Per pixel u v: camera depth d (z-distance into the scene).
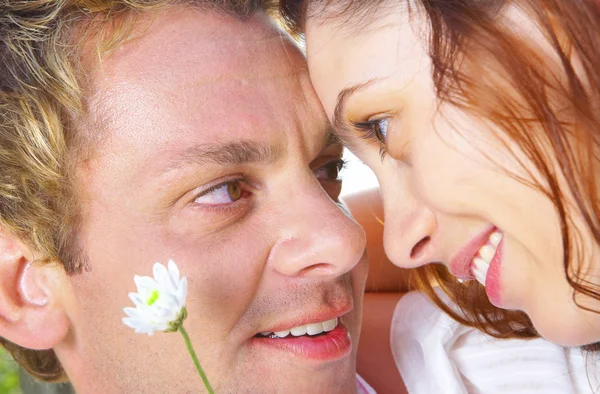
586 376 0.64
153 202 0.56
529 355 0.65
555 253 0.52
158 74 0.56
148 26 0.56
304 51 0.58
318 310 0.58
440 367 0.65
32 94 0.56
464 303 0.65
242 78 0.56
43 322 0.59
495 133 0.51
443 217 0.55
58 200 0.57
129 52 0.56
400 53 0.52
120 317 0.57
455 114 0.51
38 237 0.58
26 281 0.59
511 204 0.52
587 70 0.49
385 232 0.57
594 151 0.50
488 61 0.50
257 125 0.56
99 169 0.56
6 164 0.57
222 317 0.56
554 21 0.49
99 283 0.57
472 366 0.66
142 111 0.55
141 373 0.58
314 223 0.57
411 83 0.52
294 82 0.57
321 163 0.61
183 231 0.56
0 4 0.57
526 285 0.54
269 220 0.57
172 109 0.55
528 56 0.50
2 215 0.58
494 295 0.55
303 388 0.58
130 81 0.56
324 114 0.58
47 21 0.56
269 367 0.58
